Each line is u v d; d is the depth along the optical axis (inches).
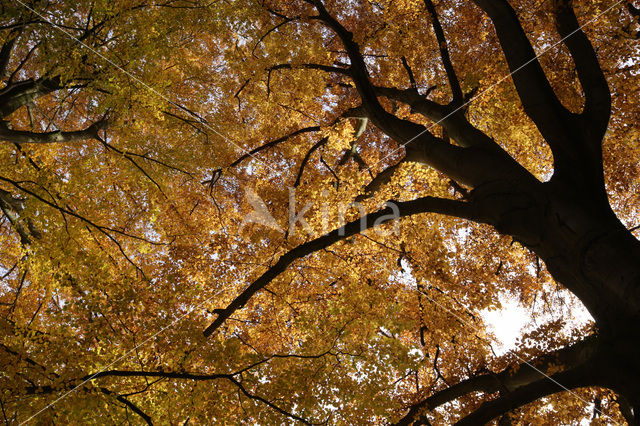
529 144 342.6
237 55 344.5
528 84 187.9
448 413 273.4
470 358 298.8
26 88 219.3
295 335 276.7
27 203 188.9
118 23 202.4
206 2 257.6
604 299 149.9
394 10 293.3
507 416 245.9
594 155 174.1
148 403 162.4
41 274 202.4
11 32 192.1
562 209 162.4
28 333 156.9
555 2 193.0
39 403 144.9
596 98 182.5
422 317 289.3
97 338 162.7
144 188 272.2
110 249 261.3
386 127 242.5
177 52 261.4
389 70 364.8
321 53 344.5
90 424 150.3
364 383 171.8
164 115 268.5
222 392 166.7
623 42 265.3
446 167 215.8
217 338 171.0
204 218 356.2
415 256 299.1
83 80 215.0
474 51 342.3
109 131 319.9
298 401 165.5
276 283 289.6
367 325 191.8
